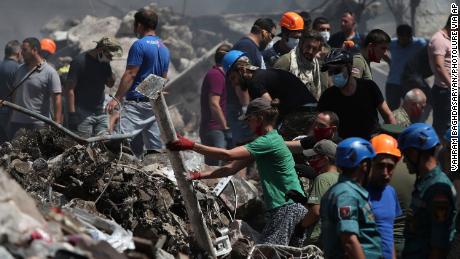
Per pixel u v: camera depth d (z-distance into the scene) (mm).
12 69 34688
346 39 33781
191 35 61062
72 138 20891
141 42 28406
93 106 31250
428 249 17312
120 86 28312
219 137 31062
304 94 25250
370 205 16797
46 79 32156
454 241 17516
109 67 31516
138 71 28484
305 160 23609
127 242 17406
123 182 20953
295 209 20938
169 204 21375
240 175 26688
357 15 59531
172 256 18812
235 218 23609
